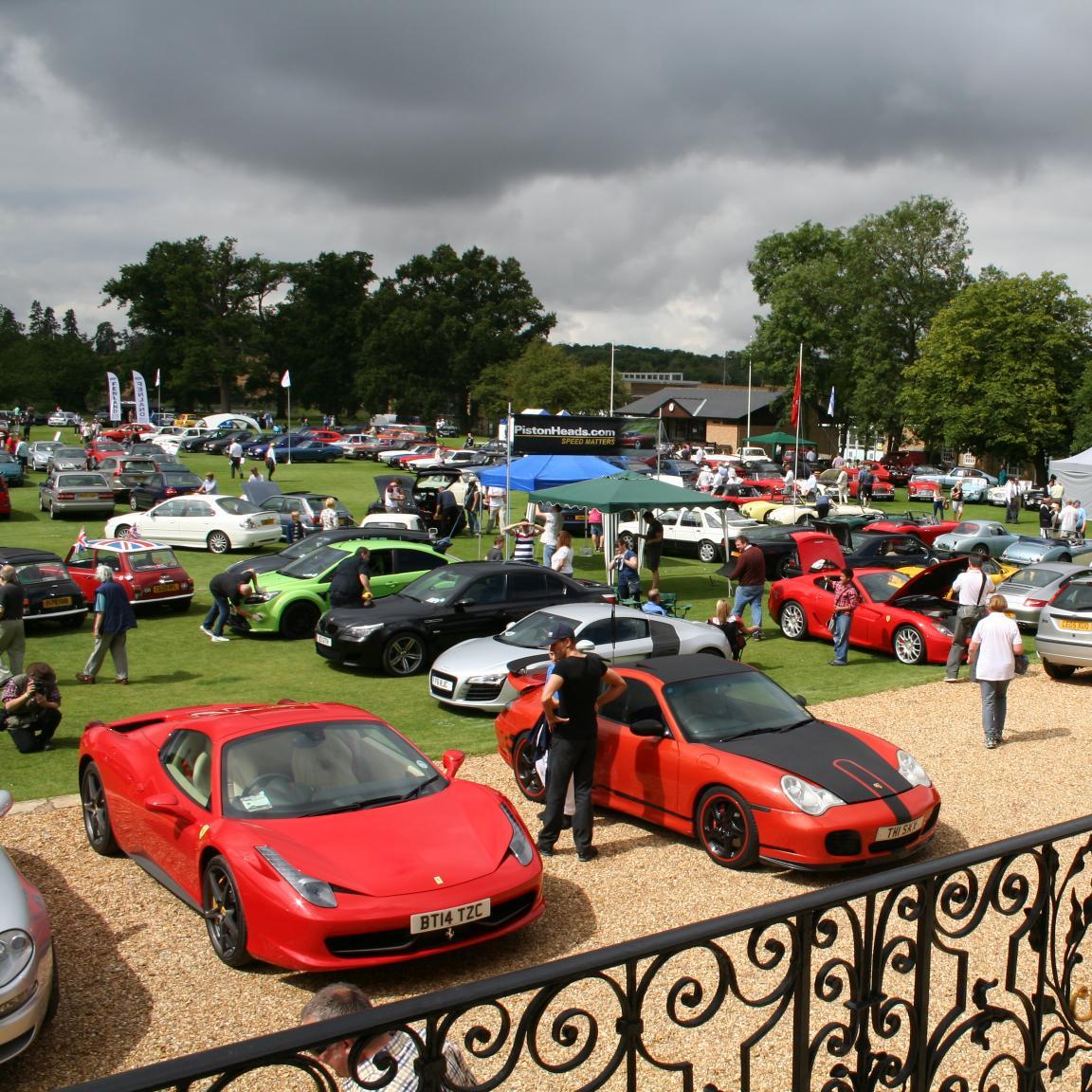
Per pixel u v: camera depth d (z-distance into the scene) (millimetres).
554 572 16594
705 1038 5043
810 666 16062
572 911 6699
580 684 7551
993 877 3066
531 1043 2168
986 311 58938
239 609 18078
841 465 54625
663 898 6930
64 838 8031
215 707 8086
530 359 84438
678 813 7941
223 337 109938
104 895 6852
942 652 15891
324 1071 1917
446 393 111500
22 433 72750
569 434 27172
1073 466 35938
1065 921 6590
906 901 2898
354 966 5352
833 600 17609
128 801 7043
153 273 110000
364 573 16078
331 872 5570
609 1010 5328
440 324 110125
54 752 10906
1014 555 24750
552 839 7781
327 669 15664
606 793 8617
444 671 12883
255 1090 4512
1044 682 14914
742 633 14195
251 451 62312
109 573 14461
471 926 5672
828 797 7184
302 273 114562
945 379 59438
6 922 4676
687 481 45312
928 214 69062
